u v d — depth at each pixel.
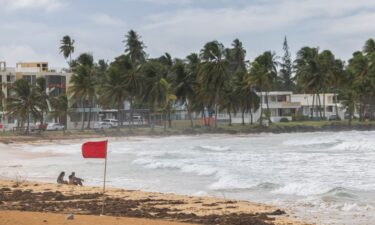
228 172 30.86
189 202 19.44
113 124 108.50
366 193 21.91
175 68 100.38
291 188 23.59
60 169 36.75
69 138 81.31
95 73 103.00
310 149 53.78
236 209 17.95
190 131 95.31
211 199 20.30
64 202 18.84
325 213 17.41
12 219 12.95
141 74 97.88
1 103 104.12
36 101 89.25
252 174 29.81
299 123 107.44
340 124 104.31
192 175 31.16
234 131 97.12
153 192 22.69
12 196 20.45
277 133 97.06
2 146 67.06
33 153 54.84
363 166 33.78
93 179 30.31
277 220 15.81
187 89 100.19
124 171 34.50
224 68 97.75
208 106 106.94
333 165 34.81
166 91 95.69
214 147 58.69
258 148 56.84
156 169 35.12
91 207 17.48
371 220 16.09
